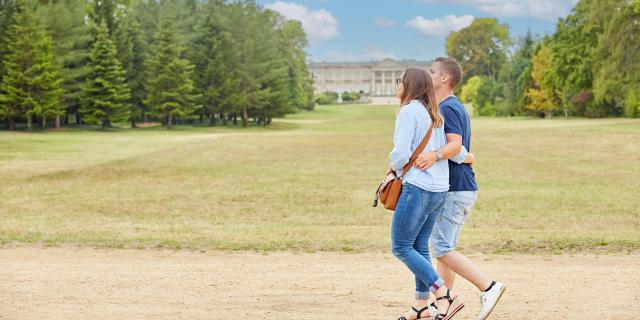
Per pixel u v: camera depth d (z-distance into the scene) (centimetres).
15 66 6481
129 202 1850
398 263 868
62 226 1277
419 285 573
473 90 15488
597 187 2169
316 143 4956
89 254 941
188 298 676
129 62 8006
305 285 736
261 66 9062
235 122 9338
